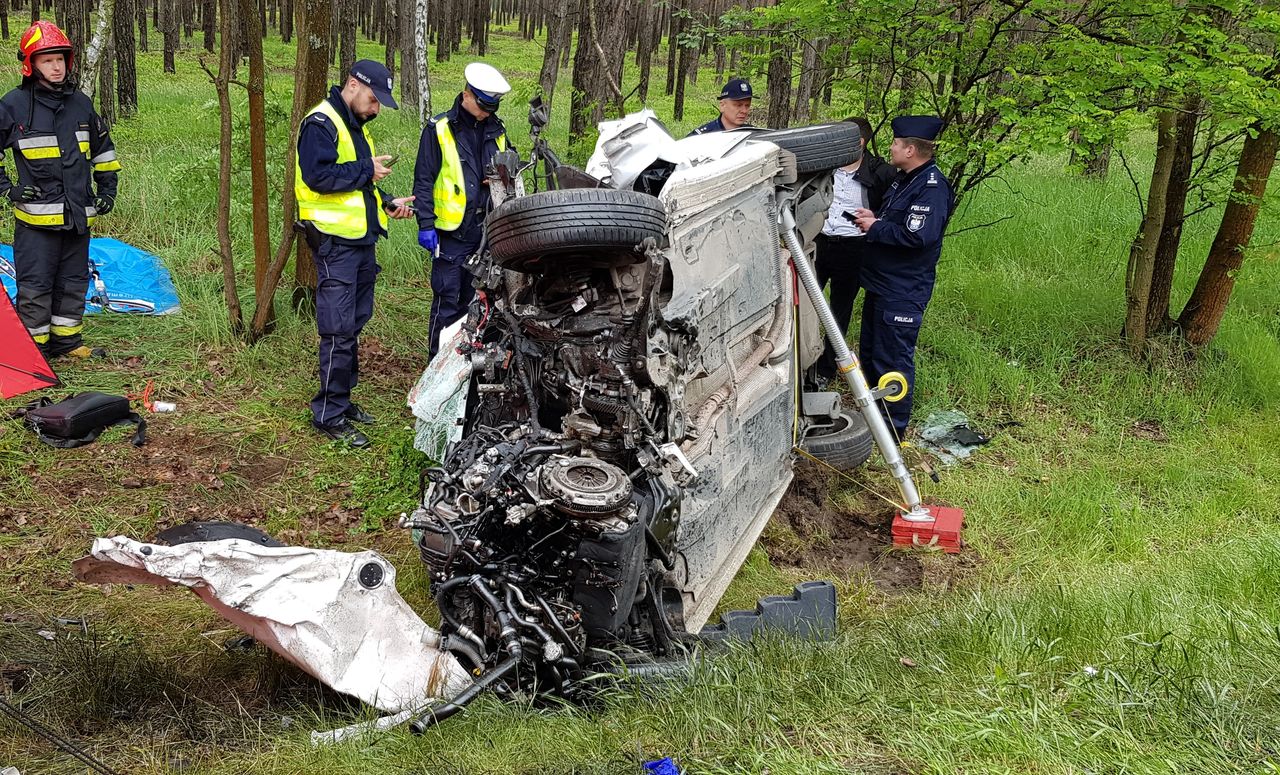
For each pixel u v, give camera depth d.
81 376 6.77
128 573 3.47
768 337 5.61
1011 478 6.89
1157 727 3.35
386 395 7.13
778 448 5.66
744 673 3.87
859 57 8.30
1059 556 6.01
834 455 6.47
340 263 6.25
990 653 4.05
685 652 4.09
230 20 6.93
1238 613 4.43
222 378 7.02
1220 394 8.18
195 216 9.70
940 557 5.95
